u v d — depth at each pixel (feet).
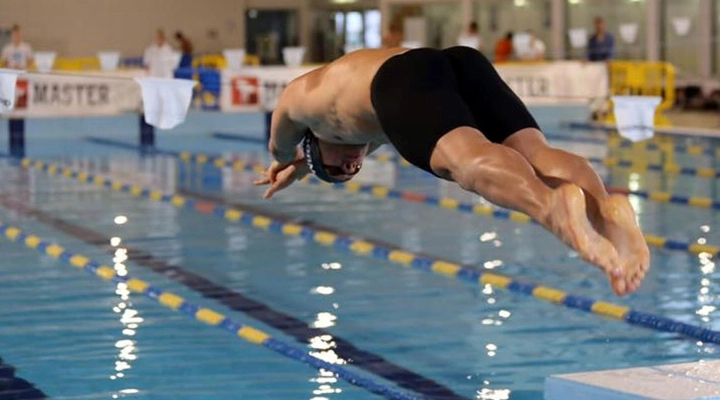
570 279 46.14
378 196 70.95
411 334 38.19
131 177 79.61
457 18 155.94
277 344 36.60
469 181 19.77
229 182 77.41
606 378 27.45
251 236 57.11
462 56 22.40
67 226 59.31
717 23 130.72
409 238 55.88
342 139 24.84
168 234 57.41
